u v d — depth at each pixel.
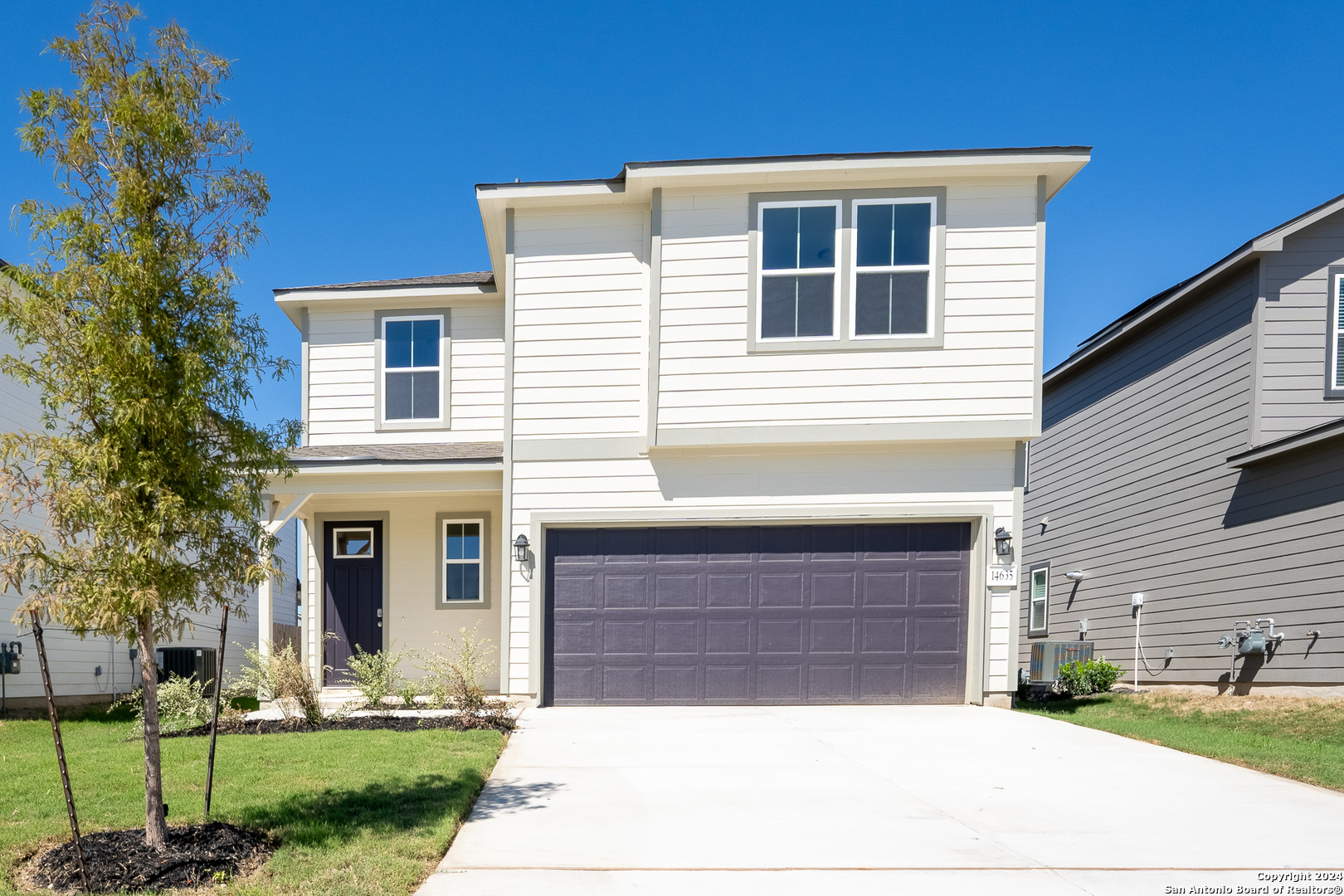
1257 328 11.50
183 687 8.99
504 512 10.58
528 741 8.00
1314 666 10.42
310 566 12.38
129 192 4.47
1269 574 11.25
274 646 10.55
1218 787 6.34
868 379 10.16
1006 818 5.52
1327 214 11.11
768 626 10.52
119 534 4.33
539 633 10.41
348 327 13.10
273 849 4.81
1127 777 6.63
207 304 4.76
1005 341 10.13
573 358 10.70
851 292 10.23
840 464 10.41
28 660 11.22
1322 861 4.73
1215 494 12.42
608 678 10.52
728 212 10.38
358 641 12.40
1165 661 13.64
